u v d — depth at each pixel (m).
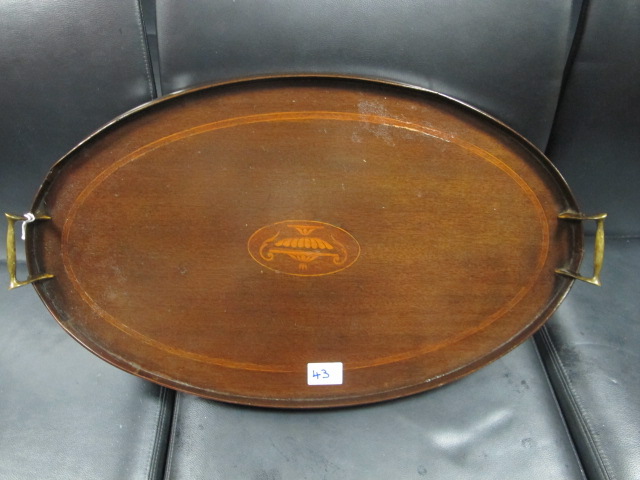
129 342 0.82
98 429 0.82
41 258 0.75
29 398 0.84
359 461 0.80
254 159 0.72
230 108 0.69
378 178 0.73
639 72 0.82
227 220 0.75
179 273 0.78
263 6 0.70
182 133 0.70
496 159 0.71
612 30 0.78
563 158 0.93
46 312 0.96
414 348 0.84
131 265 0.77
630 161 0.93
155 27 0.83
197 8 0.71
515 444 0.81
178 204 0.74
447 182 0.73
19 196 0.92
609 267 1.01
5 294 0.98
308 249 0.77
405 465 0.80
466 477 0.78
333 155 0.72
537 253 0.77
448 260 0.78
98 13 0.73
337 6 0.70
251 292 0.80
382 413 0.86
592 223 1.02
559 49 0.73
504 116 0.79
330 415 0.86
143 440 0.81
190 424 0.84
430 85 0.76
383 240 0.77
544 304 0.81
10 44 0.75
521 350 0.93
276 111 0.69
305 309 0.81
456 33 0.72
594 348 0.89
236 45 0.73
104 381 0.87
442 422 0.84
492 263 0.78
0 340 0.92
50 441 0.80
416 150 0.71
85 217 0.74
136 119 0.68
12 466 0.77
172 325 0.82
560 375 0.88
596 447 0.78
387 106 0.69
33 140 0.84
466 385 0.89
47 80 0.77
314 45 0.73
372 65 0.74
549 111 0.79
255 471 0.79
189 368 0.85
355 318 0.82
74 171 0.70
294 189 0.74
